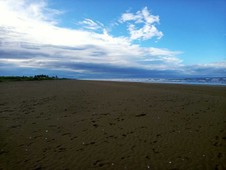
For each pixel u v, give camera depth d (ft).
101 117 32.12
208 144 20.75
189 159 17.66
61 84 112.16
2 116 33.35
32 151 19.76
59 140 22.54
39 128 26.91
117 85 100.42
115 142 21.75
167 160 17.57
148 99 49.14
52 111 37.06
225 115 32.50
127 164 17.04
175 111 35.58
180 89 75.56
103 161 17.62
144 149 19.88
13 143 21.79
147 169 16.21
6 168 16.53
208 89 75.15
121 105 41.60
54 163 17.33
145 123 28.43
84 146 20.83
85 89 77.51
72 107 40.52
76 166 16.81
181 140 21.95
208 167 16.25
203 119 30.19
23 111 37.11
